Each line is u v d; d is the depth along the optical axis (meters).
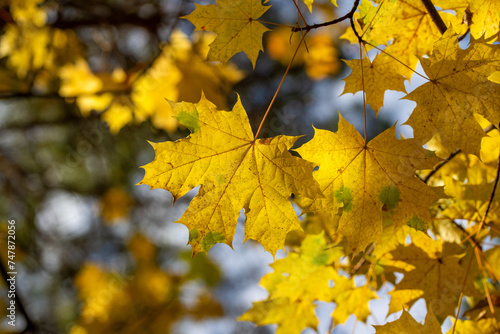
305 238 0.66
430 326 0.57
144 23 0.99
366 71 0.59
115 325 1.00
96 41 0.99
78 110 1.09
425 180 0.64
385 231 0.62
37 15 0.87
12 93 0.87
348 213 0.54
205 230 0.53
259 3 0.55
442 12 0.58
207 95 0.83
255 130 1.05
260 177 0.53
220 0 0.55
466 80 0.54
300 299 0.68
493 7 0.56
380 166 0.54
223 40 0.56
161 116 0.83
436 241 0.62
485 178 0.63
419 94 0.54
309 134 1.15
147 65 0.83
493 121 0.53
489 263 0.63
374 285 0.66
